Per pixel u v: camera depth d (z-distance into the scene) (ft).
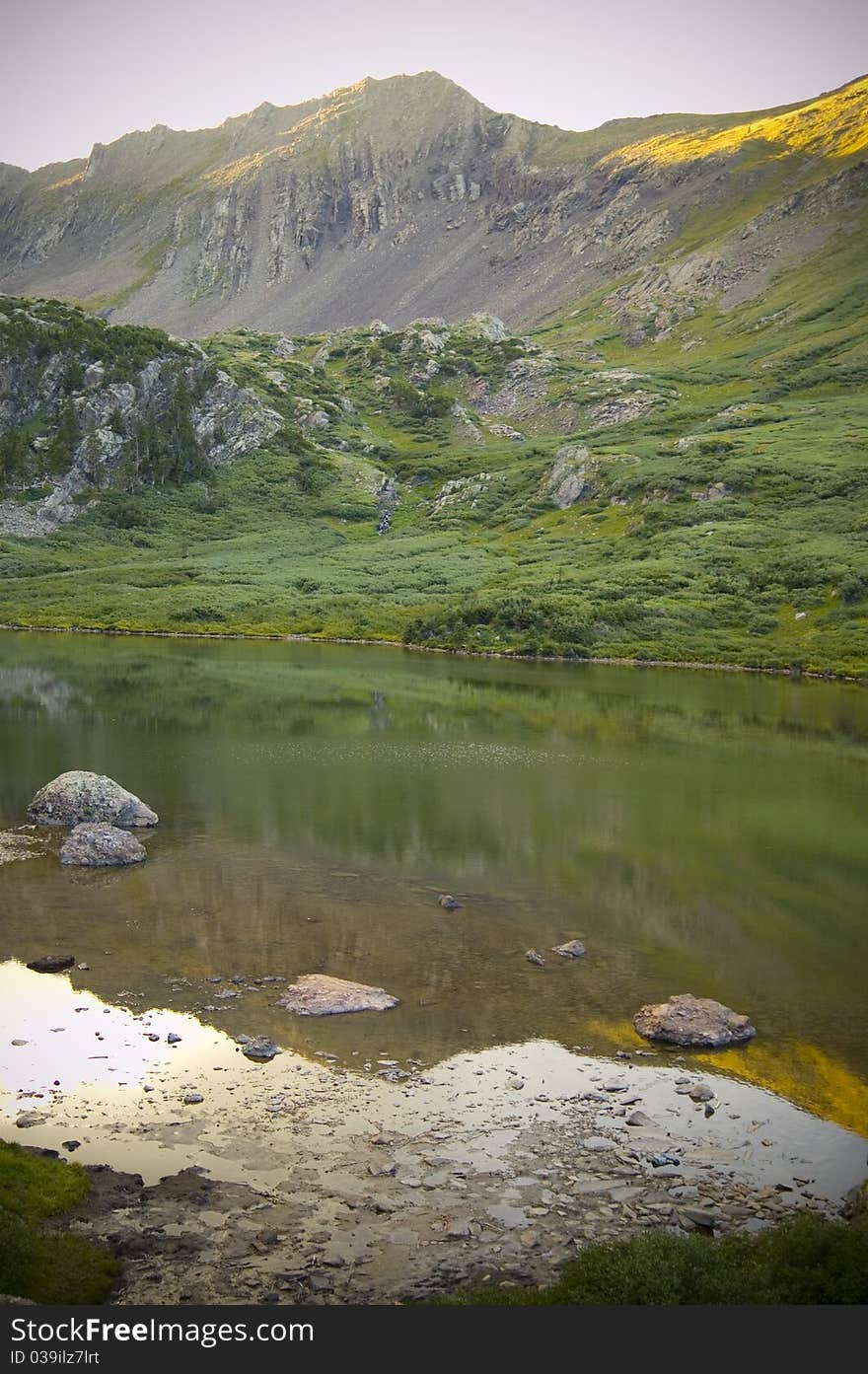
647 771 205.57
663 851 146.72
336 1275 51.49
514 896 123.65
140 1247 53.42
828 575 506.89
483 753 220.02
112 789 150.92
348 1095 73.00
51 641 460.14
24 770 184.14
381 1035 83.61
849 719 289.12
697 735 255.29
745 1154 66.28
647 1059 80.89
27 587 608.60
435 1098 72.95
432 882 127.85
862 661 416.26
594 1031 86.12
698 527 612.70
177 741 220.43
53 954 99.04
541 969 100.22
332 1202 58.90
